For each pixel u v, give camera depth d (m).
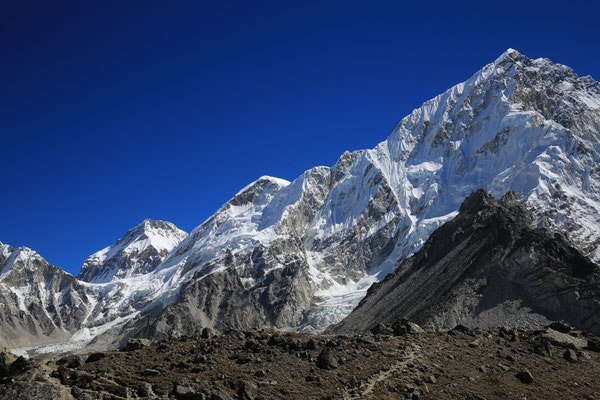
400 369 38.09
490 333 51.84
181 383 31.55
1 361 32.81
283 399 31.89
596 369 43.50
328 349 38.25
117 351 41.50
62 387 29.55
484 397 35.91
